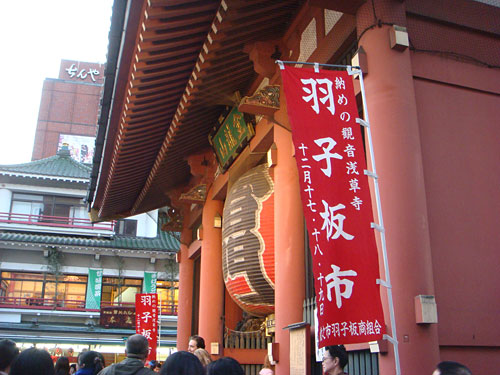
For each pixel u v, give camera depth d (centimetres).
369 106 728
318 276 560
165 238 3700
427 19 822
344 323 549
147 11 796
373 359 767
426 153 761
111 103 1121
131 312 3041
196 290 1927
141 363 506
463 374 362
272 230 1183
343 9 779
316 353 859
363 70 738
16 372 369
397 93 721
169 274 3541
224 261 1289
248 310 1296
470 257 740
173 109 1160
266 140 1178
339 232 582
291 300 971
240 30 953
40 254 3378
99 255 3481
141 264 3538
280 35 1048
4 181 3481
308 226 579
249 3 862
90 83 5331
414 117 723
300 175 596
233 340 1470
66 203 3575
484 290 733
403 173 686
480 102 830
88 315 3284
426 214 686
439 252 723
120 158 1346
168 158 1451
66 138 5091
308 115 623
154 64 937
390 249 663
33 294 3312
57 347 3159
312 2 762
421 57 801
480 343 704
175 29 866
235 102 1174
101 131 1279
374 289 565
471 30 855
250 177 1241
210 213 1565
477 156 797
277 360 960
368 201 600
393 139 700
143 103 1074
